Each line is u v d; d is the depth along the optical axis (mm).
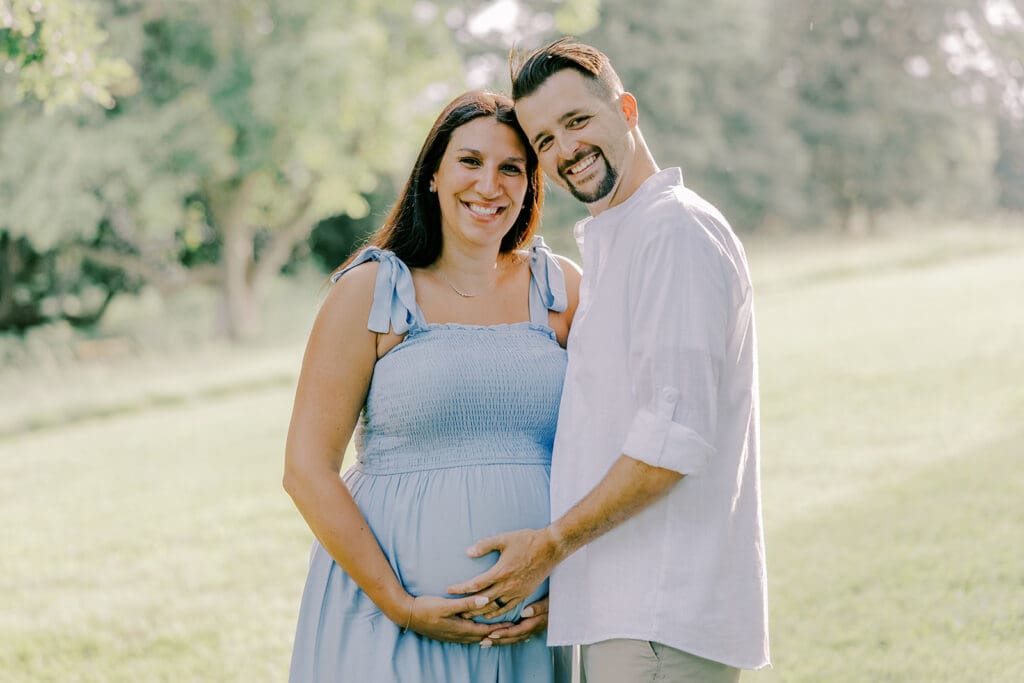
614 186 2314
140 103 18641
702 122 31297
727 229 2258
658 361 2154
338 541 2406
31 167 18188
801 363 9812
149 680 4043
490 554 2453
